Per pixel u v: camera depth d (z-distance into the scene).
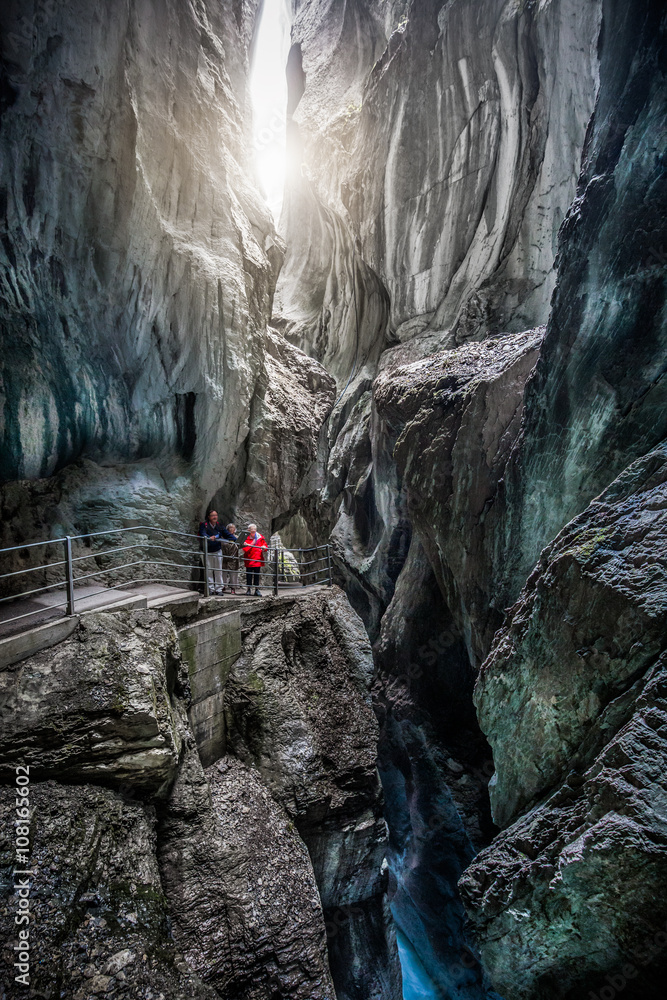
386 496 17.47
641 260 8.32
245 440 13.51
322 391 16.69
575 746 7.71
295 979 7.09
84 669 6.36
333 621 11.41
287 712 9.45
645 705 6.49
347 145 19.61
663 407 8.31
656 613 6.64
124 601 7.56
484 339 16.23
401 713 15.31
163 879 6.73
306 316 22.97
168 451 11.50
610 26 8.60
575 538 8.26
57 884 5.29
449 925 14.14
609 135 8.70
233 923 6.93
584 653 7.53
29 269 8.60
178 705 7.88
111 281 9.70
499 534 11.44
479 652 12.44
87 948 5.17
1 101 7.71
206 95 11.88
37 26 7.83
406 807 15.95
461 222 16.83
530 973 7.23
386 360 18.92
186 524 11.48
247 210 13.42
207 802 7.58
